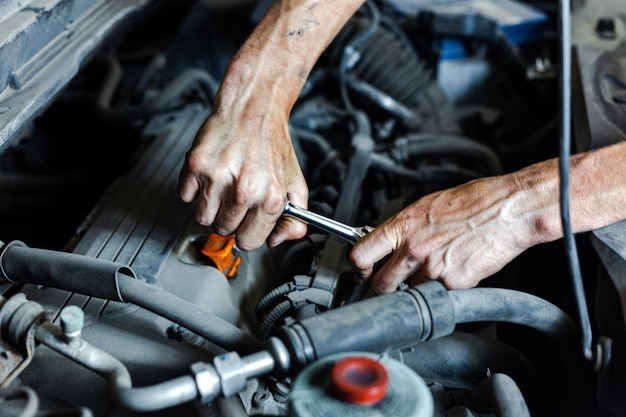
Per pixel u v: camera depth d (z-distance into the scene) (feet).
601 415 3.13
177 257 3.81
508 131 6.19
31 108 3.54
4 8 3.74
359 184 4.74
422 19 6.24
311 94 5.95
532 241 3.35
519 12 6.48
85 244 3.88
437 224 3.42
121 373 2.62
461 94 6.23
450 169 5.26
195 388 2.55
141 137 5.49
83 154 6.28
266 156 3.44
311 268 3.88
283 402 3.20
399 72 6.02
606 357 2.88
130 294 3.03
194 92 5.96
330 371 2.53
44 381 3.04
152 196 4.33
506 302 3.11
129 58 6.88
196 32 6.20
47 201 5.73
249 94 3.62
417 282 3.48
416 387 2.48
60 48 4.09
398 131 5.96
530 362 3.77
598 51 5.23
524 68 5.98
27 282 3.23
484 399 2.95
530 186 3.36
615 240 3.36
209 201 3.46
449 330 2.89
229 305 3.70
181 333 3.27
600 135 4.16
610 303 3.22
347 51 5.69
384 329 2.74
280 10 3.84
